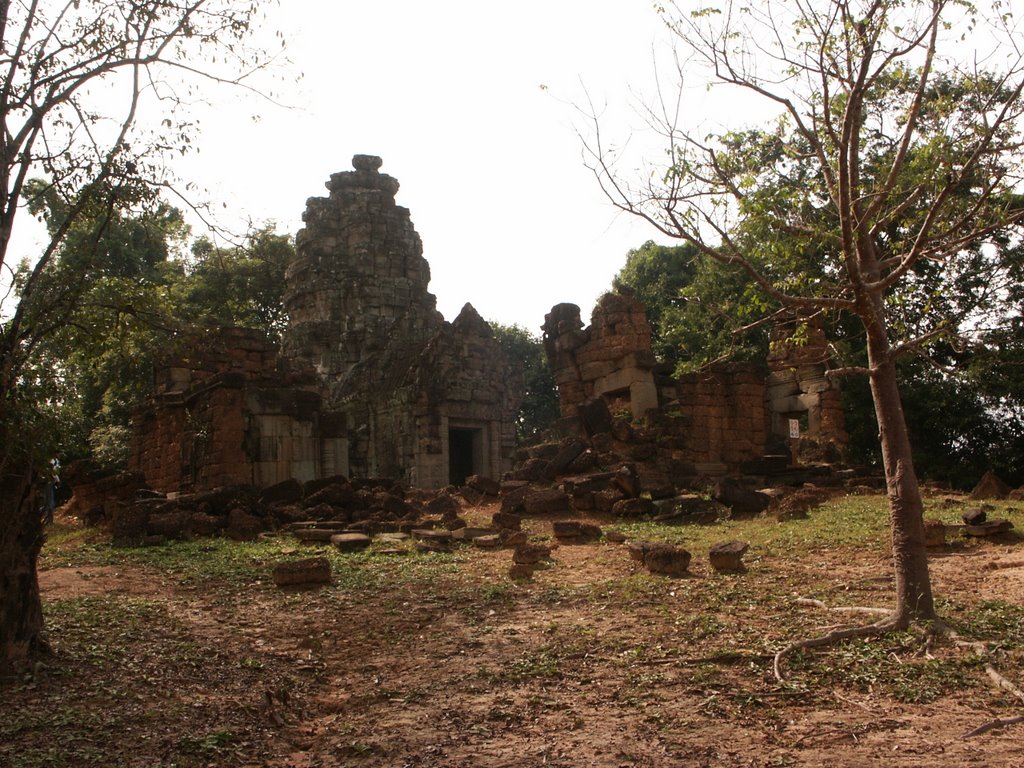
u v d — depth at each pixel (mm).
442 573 14930
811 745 7074
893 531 10297
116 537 19109
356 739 7789
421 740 7656
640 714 7977
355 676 9750
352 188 48812
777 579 13406
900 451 10312
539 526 20484
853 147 10617
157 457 30766
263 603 12992
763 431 30234
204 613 12445
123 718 8227
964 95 11242
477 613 11992
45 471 9664
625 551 16672
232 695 9008
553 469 25422
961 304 17734
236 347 30969
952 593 11859
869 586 12516
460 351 39219
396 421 39375
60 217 11711
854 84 10531
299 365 38219
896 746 6945
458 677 9328
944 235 10922
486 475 39188
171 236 12922
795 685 8461
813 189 11398
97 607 12531
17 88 9914
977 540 15969
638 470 25938
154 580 14867
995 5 10469
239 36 11258
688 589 12836
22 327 9688
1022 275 18391
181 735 7914
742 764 6781
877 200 10570
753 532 18375
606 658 9656
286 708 8773
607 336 30906
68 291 9992
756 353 36031
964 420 30594
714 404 29609
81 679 9266
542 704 8352
